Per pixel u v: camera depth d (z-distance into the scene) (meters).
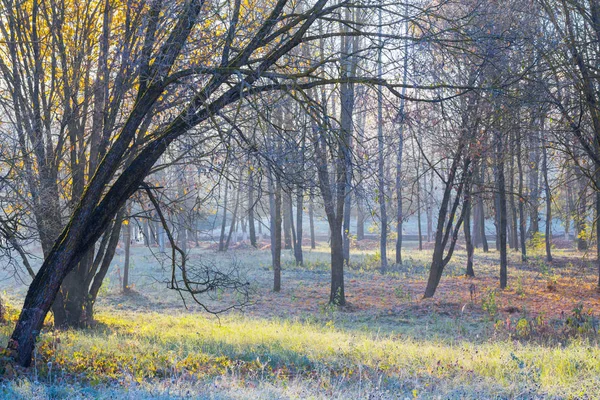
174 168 12.98
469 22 9.62
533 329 14.59
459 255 40.94
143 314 21.16
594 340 12.95
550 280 25.31
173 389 7.32
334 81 9.52
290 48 9.70
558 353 10.55
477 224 50.47
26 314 9.51
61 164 15.91
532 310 19.48
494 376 8.84
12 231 13.00
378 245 54.34
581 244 41.66
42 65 14.73
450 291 24.59
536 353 10.84
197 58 9.93
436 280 22.80
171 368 9.34
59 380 8.29
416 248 51.84
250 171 9.38
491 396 7.27
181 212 12.84
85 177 15.86
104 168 9.89
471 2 10.23
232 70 9.21
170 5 9.35
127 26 10.87
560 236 58.12
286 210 46.41
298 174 9.52
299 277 30.69
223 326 16.83
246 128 9.89
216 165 9.72
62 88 14.95
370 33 9.35
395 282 28.48
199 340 12.83
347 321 19.42
